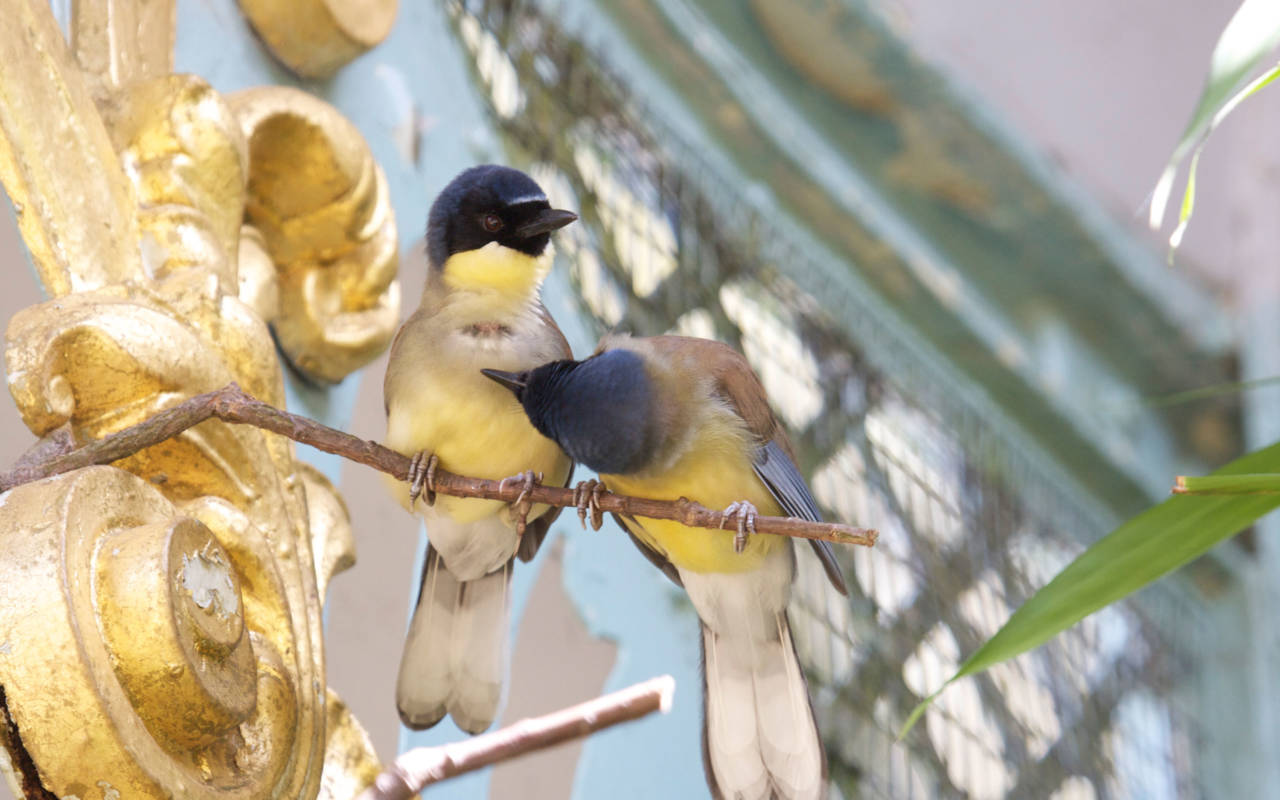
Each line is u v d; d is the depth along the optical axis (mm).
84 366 3029
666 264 6543
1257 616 9484
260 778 2943
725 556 3863
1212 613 9508
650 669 5645
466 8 5883
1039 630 2316
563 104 6266
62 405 2961
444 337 3783
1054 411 8734
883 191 7980
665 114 6961
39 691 2510
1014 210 8281
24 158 3355
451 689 3699
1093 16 9344
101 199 3465
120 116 3754
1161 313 9117
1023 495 8531
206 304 3430
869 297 7973
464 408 3688
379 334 4445
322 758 3201
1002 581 7820
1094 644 8477
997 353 8344
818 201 7605
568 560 5520
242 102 4094
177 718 2689
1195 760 8742
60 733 2514
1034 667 7781
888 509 7199
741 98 7188
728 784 3807
